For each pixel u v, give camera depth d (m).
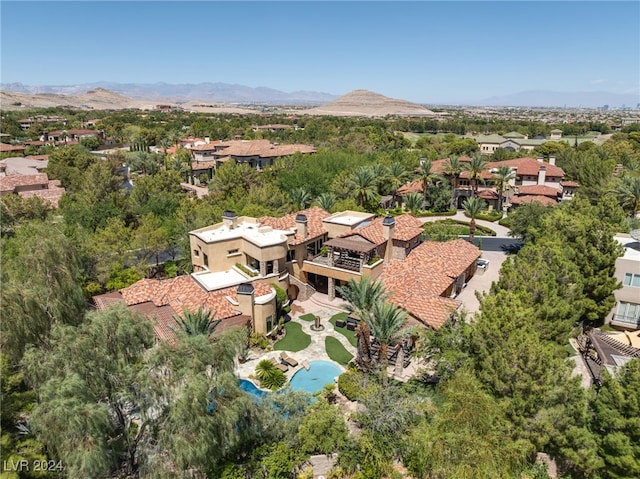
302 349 33.72
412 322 31.83
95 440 16.69
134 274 40.12
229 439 19.22
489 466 18.91
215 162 108.75
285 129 182.25
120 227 43.78
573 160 90.19
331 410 23.02
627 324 33.91
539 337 24.64
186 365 19.14
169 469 18.00
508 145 141.38
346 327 37.06
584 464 19.45
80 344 18.25
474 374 23.05
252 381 29.67
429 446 20.67
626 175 64.38
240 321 33.06
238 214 52.78
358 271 40.03
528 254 30.94
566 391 20.39
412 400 23.75
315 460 22.00
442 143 136.62
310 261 43.53
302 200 63.31
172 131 167.50
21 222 46.69
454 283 40.91
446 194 77.44
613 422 19.22
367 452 21.86
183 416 17.56
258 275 38.69
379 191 78.12
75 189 69.44
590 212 42.44
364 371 29.55
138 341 20.12
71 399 16.27
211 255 39.31
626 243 37.25
